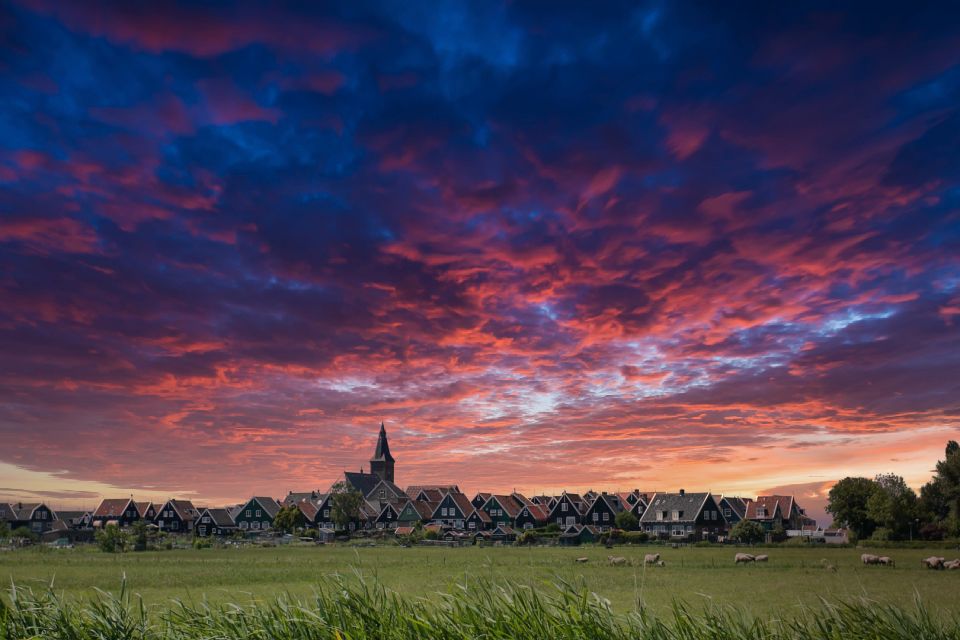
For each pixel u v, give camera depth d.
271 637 6.81
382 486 145.75
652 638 6.61
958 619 7.04
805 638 6.92
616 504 132.00
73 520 159.12
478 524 127.44
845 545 87.62
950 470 94.62
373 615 6.89
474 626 6.63
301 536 115.31
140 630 7.17
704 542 93.75
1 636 7.11
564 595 6.86
